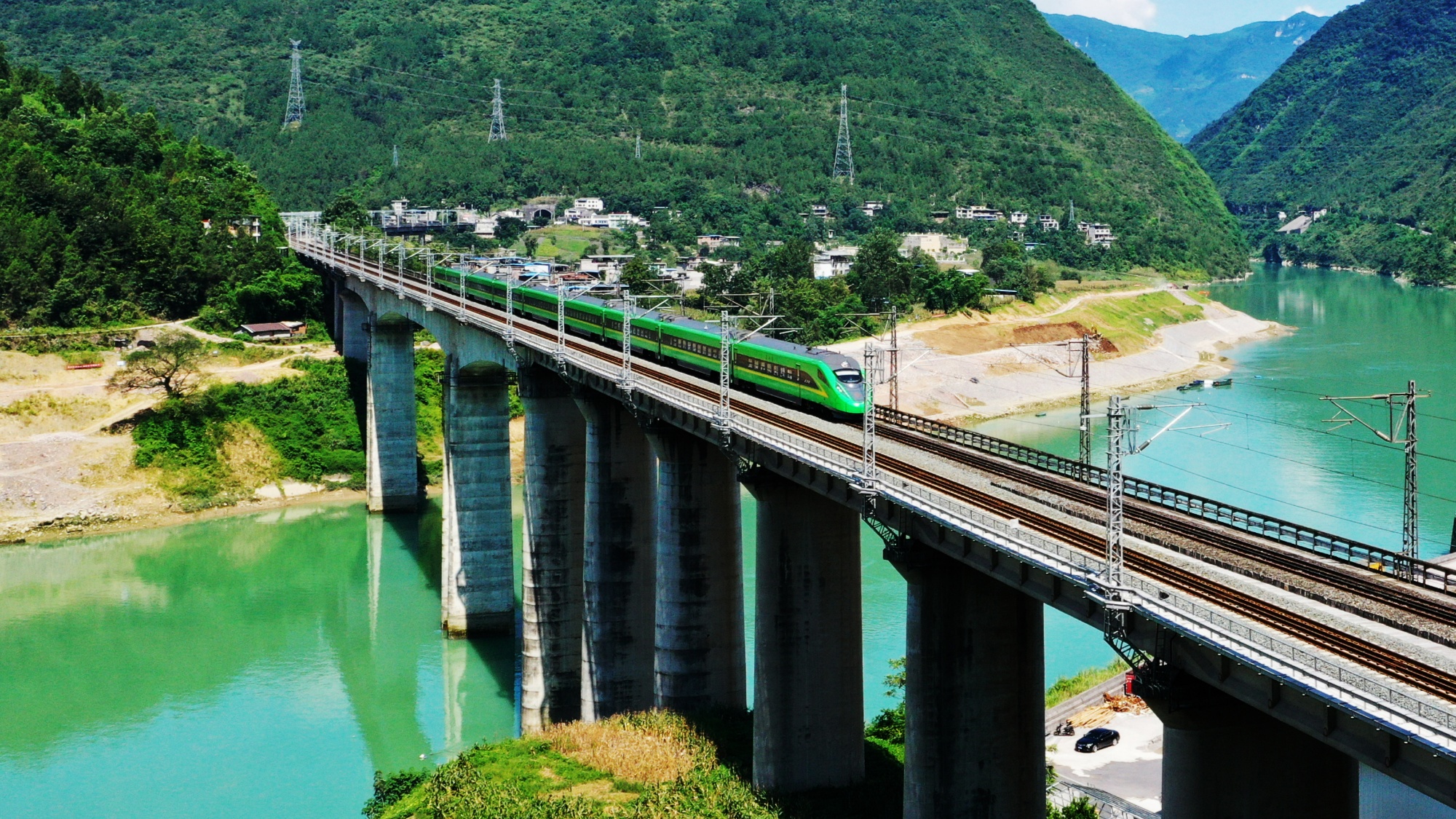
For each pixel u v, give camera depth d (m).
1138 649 44.00
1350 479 150.25
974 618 57.97
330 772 89.56
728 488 82.31
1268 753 45.59
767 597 71.31
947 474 64.38
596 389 86.94
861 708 73.00
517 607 124.00
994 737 58.72
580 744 82.38
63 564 141.12
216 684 106.06
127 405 173.38
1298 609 43.88
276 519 160.88
